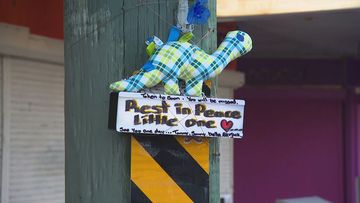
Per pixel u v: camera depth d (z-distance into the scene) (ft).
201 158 7.11
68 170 7.26
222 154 27.55
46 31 19.53
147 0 7.18
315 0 19.17
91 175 7.05
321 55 34.40
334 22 22.97
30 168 18.95
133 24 7.14
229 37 7.46
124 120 6.62
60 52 19.76
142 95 6.65
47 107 19.54
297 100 35.35
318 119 35.86
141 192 6.92
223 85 27.25
